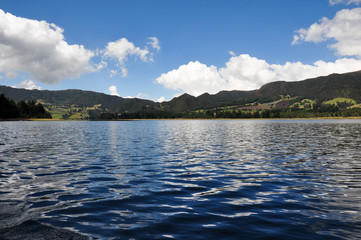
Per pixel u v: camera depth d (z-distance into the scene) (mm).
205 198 10516
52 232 6871
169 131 71062
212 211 8922
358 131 63000
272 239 6652
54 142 36125
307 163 19016
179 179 14031
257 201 10094
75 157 22125
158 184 12891
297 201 10023
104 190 11688
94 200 10109
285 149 27625
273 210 8992
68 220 7863
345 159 20703
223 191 11609
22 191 11328
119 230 7160
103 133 61031
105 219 8031
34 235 6633
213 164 18828
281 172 15844
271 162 19609
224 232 7117
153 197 10625
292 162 19531
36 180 13562
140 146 31297
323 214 8516
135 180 13750
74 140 39938
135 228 7336
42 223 7531
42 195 10727
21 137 45062
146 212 8766
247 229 7332
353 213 8578
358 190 11547
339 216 8312
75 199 10219
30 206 9203
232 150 27062
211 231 7184
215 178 14281
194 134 56062
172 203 9828
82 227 7316
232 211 8922
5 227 7164
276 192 11391
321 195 10820
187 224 7699
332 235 6848
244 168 17266
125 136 50250
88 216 8273
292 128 83688
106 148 29156
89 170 16469
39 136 48094
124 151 26359
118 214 8523
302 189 11828
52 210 8805
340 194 10938
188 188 12125
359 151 25500
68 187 12164
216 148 28984
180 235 6887
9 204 9391
